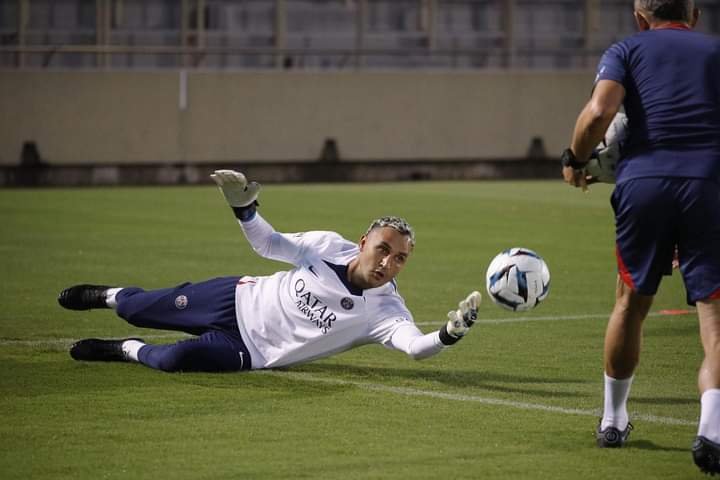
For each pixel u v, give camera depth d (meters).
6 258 53.06
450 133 115.25
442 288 46.09
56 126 104.19
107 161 105.62
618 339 22.64
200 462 21.59
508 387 28.48
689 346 34.31
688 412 26.12
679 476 21.08
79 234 63.28
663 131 21.97
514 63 122.31
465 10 122.31
